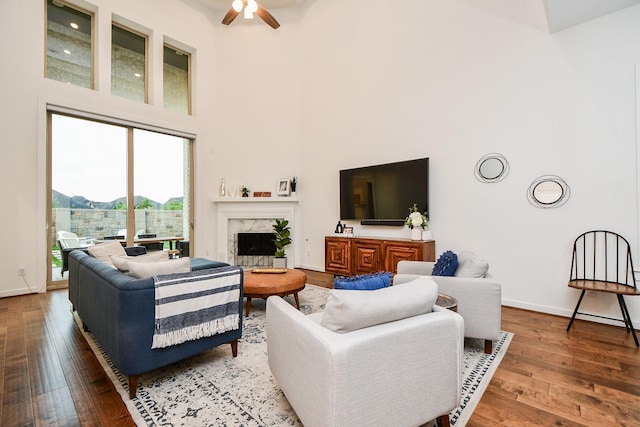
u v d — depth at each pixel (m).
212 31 5.87
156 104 5.07
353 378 1.10
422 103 4.12
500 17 3.43
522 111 3.28
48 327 2.72
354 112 4.93
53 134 4.15
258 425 1.47
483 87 3.56
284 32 5.79
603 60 2.83
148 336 1.71
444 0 3.89
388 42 4.49
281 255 5.45
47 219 4.09
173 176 5.42
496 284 2.19
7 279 3.70
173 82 5.57
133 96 5.01
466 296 2.26
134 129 4.92
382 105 4.57
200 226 5.62
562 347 2.34
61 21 4.27
